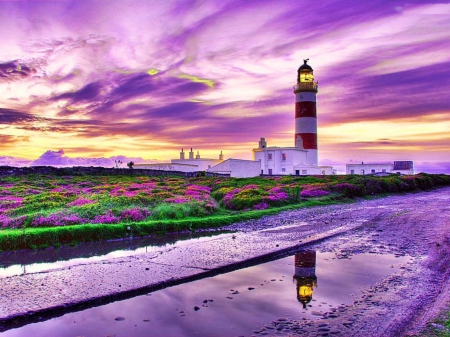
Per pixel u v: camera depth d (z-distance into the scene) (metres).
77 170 56.34
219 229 20.86
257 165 77.31
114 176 55.62
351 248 15.26
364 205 33.31
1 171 47.47
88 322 8.10
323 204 33.25
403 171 94.81
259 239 17.12
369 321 7.79
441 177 75.00
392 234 18.33
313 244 16.23
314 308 8.66
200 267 12.09
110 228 18.53
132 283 10.38
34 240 16.42
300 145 76.44
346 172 97.31
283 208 29.20
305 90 75.62
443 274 11.17
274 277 11.30
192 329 7.65
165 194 32.22
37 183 41.41
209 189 42.44
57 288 9.98
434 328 7.25
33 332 7.63
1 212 22.61
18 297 9.30
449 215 25.64
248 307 8.80
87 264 12.59
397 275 11.17
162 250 15.06
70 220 19.77
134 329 7.71
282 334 7.30
